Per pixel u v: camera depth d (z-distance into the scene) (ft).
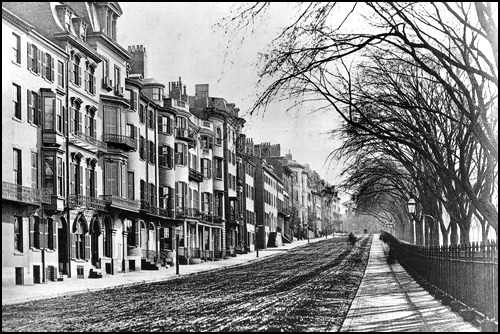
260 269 177.37
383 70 90.12
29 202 121.90
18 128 123.65
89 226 155.33
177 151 224.33
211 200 262.06
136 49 217.56
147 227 197.57
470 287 58.90
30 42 129.49
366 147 130.11
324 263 197.06
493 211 64.03
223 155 278.05
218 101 282.77
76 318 62.49
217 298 85.81
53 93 135.54
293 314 63.62
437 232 136.98
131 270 183.01
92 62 160.86
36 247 129.80
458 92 75.56
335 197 145.07
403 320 56.44
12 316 66.18
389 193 202.08
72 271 144.36
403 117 106.11
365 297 82.48
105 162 168.76
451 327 50.75
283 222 441.27
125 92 184.03
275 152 482.28
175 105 226.58
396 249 216.74
